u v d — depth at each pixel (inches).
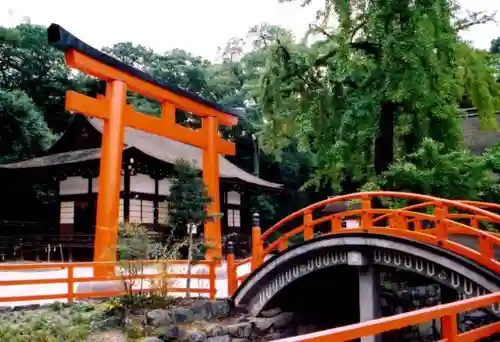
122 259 434.6
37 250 975.0
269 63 638.5
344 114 586.2
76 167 934.4
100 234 544.7
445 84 580.7
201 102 738.8
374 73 560.4
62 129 1530.5
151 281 450.6
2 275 663.1
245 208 1262.3
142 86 620.4
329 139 622.2
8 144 1238.9
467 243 469.1
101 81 1515.7
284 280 454.3
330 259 421.7
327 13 629.6
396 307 551.8
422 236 373.7
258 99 669.9
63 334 365.1
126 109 595.2
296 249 430.3
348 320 546.3
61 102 1519.4
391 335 530.3
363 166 658.2
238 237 1196.5
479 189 557.3
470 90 602.9
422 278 633.6
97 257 538.9
